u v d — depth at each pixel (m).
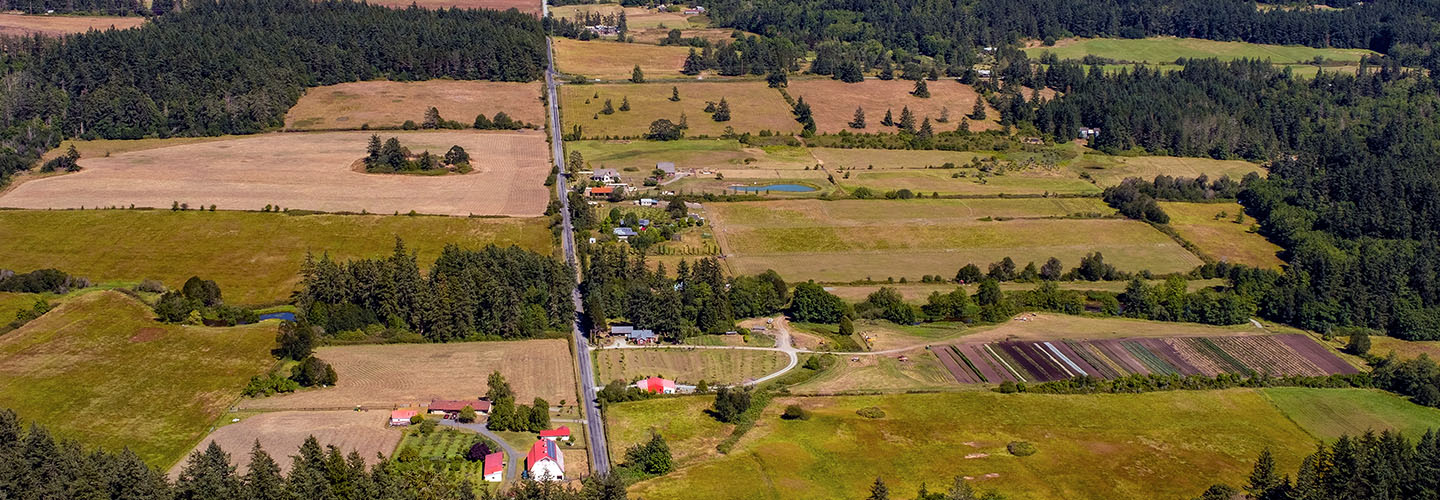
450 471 191.88
